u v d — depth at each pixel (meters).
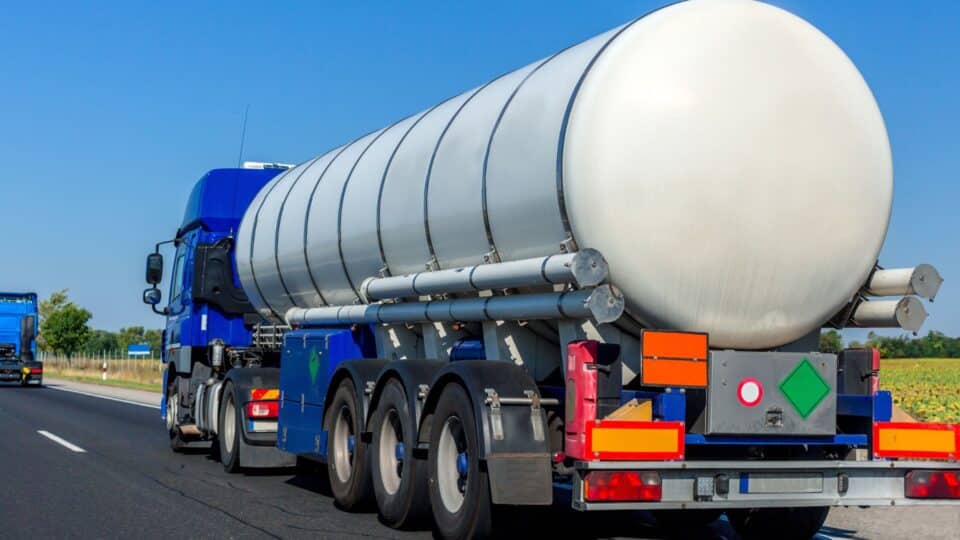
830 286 7.73
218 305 14.98
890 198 7.93
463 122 8.97
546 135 7.61
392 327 10.21
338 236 10.78
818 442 7.64
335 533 8.89
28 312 46.09
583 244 7.29
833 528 9.61
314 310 11.91
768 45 7.66
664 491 7.12
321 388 10.92
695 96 7.38
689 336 7.22
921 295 7.78
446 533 8.23
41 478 12.48
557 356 8.54
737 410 7.33
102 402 31.22
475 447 7.84
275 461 12.73
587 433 7.00
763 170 7.45
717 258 7.37
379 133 11.01
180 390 15.59
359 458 9.72
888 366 57.19
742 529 9.18
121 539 8.59
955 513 10.48
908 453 7.80
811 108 7.66
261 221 13.17
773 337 7.68
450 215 8.75
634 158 7.23
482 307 8.45
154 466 13.91
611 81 7.34
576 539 8.89
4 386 45.78
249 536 8.72
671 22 7.56
